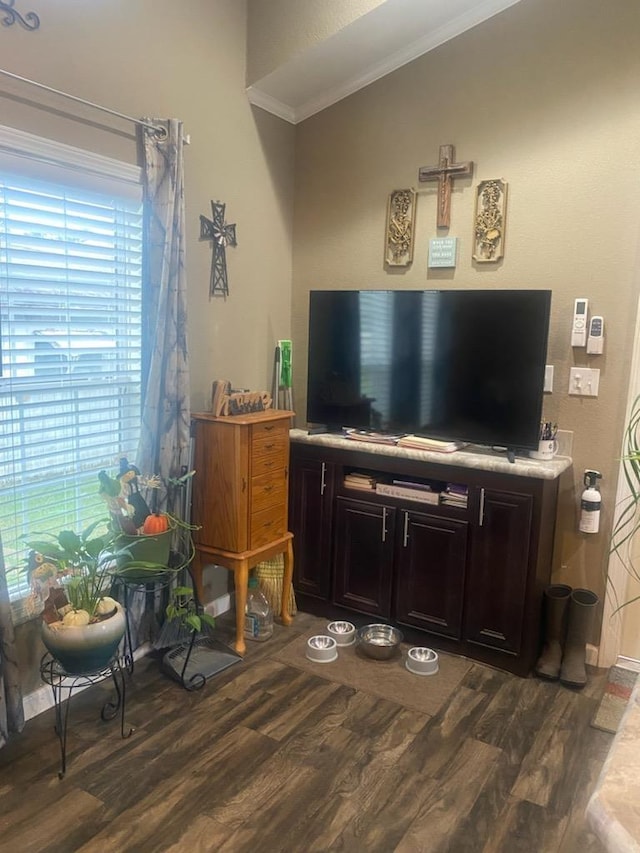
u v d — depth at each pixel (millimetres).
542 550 2557
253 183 3072
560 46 2547
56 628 2000
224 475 2695
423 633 2832
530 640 2574
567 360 2660
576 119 2547
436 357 2781
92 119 2264
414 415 2881
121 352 2535
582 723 2307
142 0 2412
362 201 3133
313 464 3029
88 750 2109
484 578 2633
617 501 2604
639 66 2404
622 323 2533
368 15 2605
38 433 2252
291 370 3410
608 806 968
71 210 2260
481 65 2729
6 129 1991
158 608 2703
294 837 1768
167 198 2484
